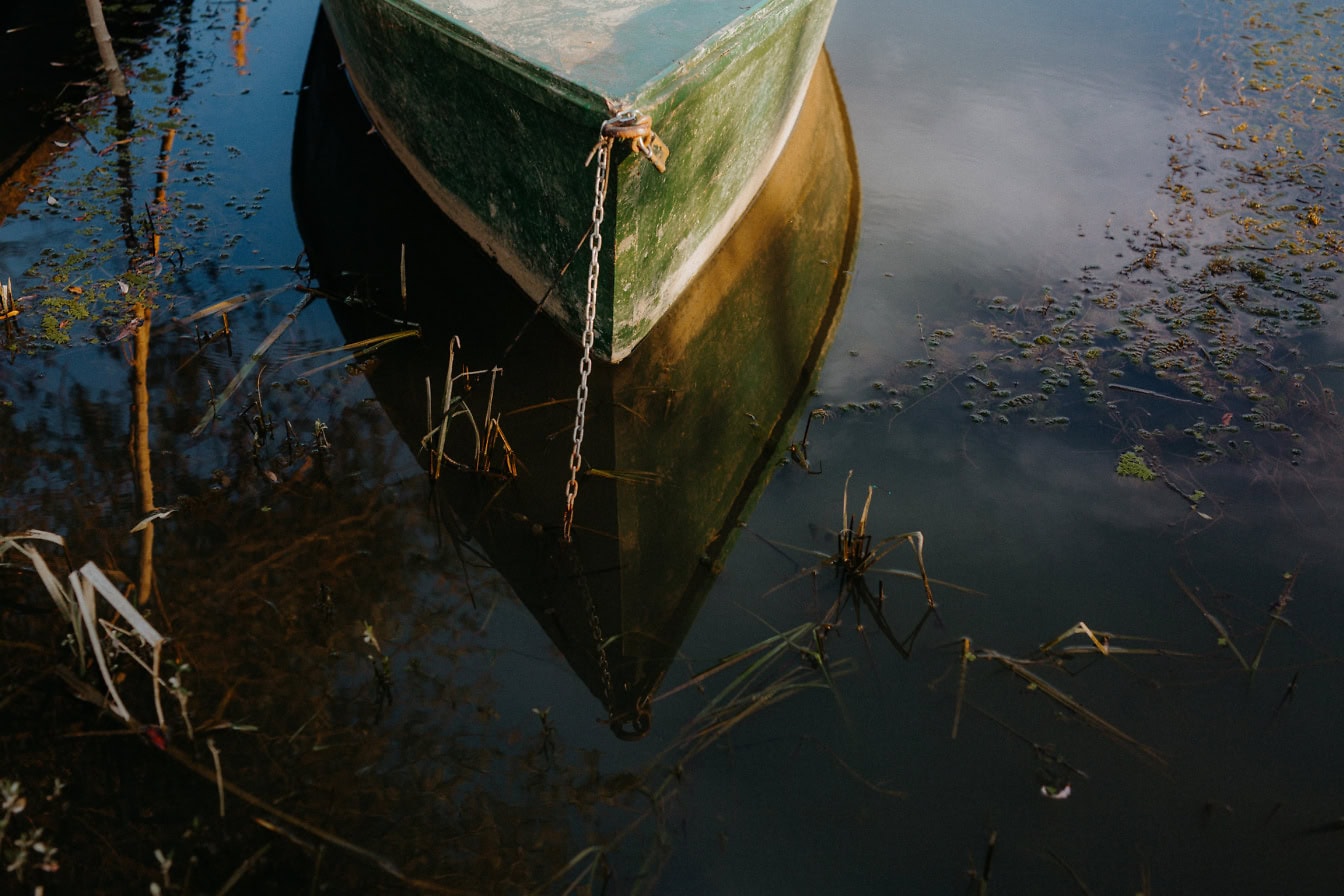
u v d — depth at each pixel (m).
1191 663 2.98
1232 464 3.66
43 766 2.65
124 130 5.46
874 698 2.90
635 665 3.08
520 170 3.83
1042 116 5.94
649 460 3.83
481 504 3.63
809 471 3.71
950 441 3.80
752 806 2.63
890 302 4.54
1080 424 3.86
